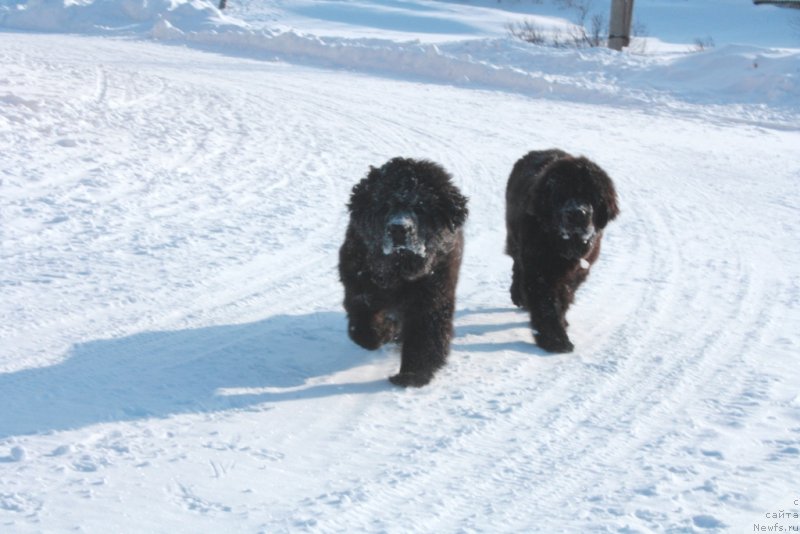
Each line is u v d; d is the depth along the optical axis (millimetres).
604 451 5992
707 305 9570
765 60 27969
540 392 7098
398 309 7156
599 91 26406
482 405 6773
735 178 16953
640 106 25469
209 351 7547
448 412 6605
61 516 4703
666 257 11570
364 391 6945
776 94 26406
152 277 9461
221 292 9188
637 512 5059
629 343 8359
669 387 7242
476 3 69188
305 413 6426
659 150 19500
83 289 8906
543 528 4871
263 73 27344
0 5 46656
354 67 30047
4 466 5246
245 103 21531
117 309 8430
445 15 56844
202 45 33406
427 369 7109
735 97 26594
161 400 6449
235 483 5246
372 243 6801
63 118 17016
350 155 16672
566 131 21016
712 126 23203
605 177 8039
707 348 8211
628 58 30391
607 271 10844
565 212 7738
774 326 8875
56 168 13609
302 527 4746
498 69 28234
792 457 5844
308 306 8969
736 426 6406
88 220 11328
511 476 5570
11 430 5773
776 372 7570
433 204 6723
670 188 15875
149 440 5762
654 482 5461
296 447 5840
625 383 7344
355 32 46250
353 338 7336
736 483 5445
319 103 22469
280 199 13234
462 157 17234
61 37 34000
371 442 5996
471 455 5871
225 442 5820
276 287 9484
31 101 17406
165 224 11500
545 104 25125
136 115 18406
